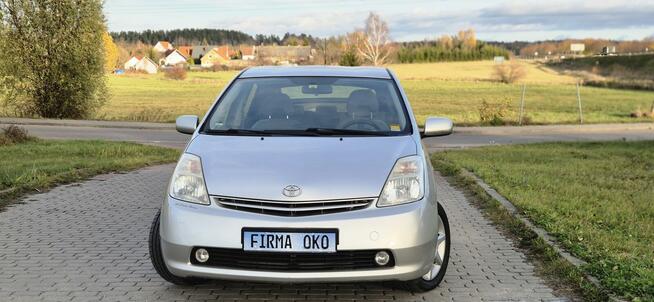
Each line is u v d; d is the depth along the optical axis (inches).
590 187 347.3
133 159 467.2
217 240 146.9
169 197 156.7
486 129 963.3
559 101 1924.2
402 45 4845.0
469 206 301.1
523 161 493.7
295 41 5718.5
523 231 238.1
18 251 209.0
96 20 950.4
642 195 324.2
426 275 169.9
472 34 5162.4
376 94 201.3
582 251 200.1
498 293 171.3
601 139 821.2
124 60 4793.3
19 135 581.6
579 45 5305.1
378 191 150.9
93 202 299.3
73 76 964.0
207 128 187.0
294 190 147.7
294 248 145.0
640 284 164.1
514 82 2999.5
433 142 756.0
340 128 184.1
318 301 165.0
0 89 942.4
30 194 317.4
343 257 147.0
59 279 179.6
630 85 2618.1
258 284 178.2
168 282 178.5
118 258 202.1
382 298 167.6
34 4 924.0
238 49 6397.6
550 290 173.6
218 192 150.9
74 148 527.5
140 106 1599.4
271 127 185.3
